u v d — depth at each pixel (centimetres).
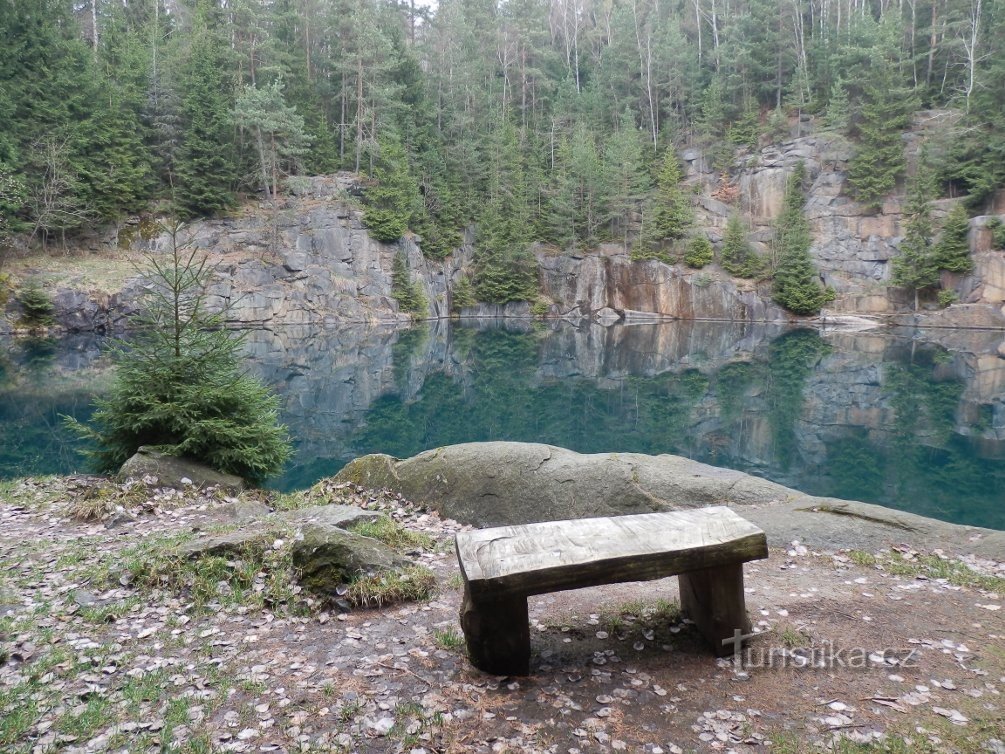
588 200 5203
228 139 4084
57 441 1273
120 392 734
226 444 758
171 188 3872
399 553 496
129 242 3672
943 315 3912
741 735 265
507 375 2388
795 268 4406
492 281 4962
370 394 1981
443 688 303
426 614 391
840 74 5241
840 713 280
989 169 4025
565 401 1883
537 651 341
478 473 674
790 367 2500
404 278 4406
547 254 5222
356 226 4272
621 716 280
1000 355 2720
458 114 5394
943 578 446
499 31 6688
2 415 1513
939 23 5197
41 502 682
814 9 6322
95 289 3147
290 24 5050
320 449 1305
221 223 3931
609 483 624
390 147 4556
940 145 4322
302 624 379
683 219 4909
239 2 4509
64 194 3459
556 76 7131
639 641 349
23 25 3491
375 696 297
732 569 328
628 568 302
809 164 4847
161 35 4706
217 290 3562
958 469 1157
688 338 3703
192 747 255
